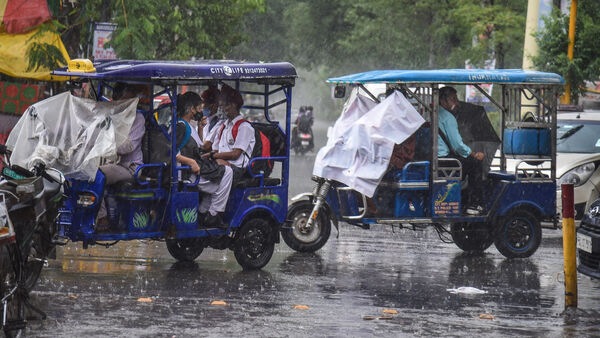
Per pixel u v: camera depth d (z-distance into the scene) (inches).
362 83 908.6
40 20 1090.1
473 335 627.8
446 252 1005.2
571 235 719.1
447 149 954.7
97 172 754.8
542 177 987.3
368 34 3019.2
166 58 1955.0
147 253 935.0
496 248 1035.3
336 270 870.4
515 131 978.1
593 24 1637.6
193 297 722.8
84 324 621.6
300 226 950.4
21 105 1136.8
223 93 856.3
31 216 578.6
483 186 975.0
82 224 756.6
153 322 634.2
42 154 735.1
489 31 2304.4
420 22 2859.3
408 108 903.1
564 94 1630.2
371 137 891.4
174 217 797.9
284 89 871.7
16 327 557.6
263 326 633.6
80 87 829.8
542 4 1699.1
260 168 864.9
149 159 796.6
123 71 752.3
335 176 913.5
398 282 819.4
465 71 938.1
